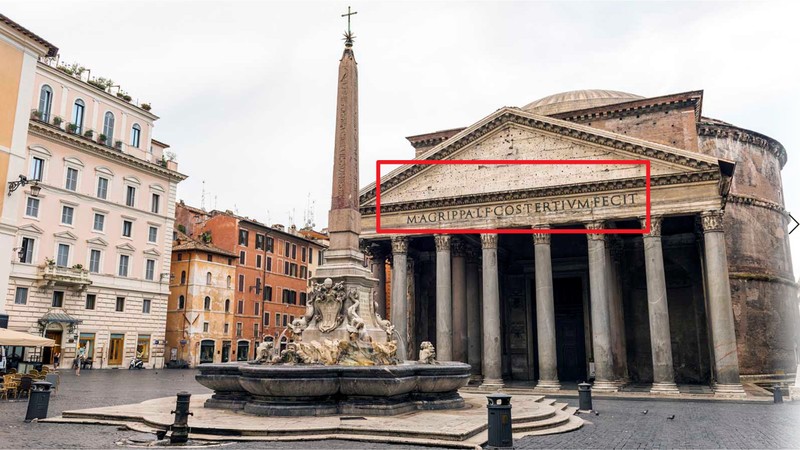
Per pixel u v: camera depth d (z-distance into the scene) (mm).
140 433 12734
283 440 11820
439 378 15711
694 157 31047
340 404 14383
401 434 12008
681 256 40781
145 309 49312
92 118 45531
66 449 10664
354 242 17172
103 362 44969
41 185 41219
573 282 45812
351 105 17828
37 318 40531
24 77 30656
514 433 14234
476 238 40125
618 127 42656
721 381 29016
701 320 39312
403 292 37219
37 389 15070
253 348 62219
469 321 39969
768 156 47531
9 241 29250
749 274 43688
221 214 62625
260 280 64312
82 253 44000
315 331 16109
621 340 36156
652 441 13500
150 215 49969
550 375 32594
